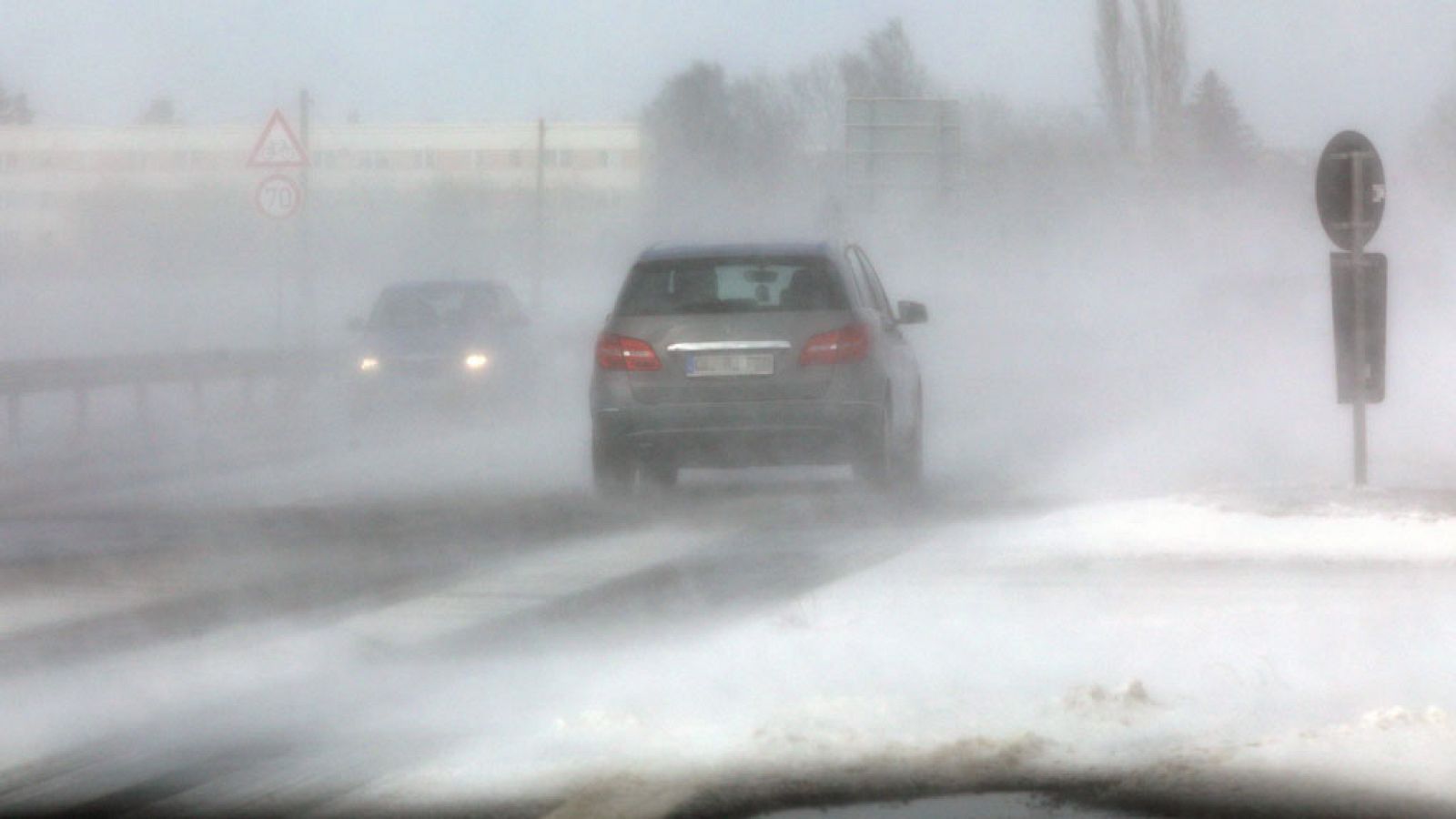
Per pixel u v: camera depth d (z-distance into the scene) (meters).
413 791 17.70
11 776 19.05
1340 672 22.17
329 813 17.09
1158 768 17.28
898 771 17.52
